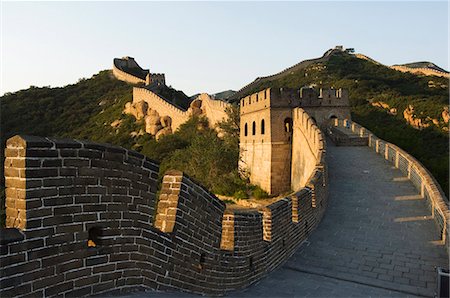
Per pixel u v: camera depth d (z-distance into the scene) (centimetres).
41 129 7894
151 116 6550
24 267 377
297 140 2933
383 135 3067
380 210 1442
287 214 1091
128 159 500
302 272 993
